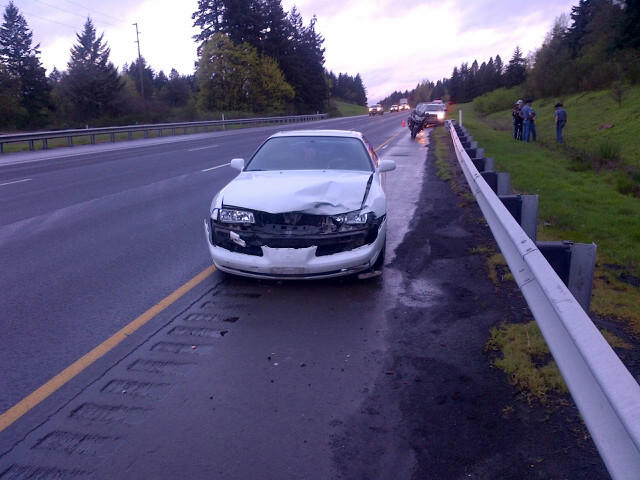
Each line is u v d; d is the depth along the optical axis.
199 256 7.61
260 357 4.68
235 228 5.93
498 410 3.79
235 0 73.81
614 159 18.02
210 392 4.14
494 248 7.65
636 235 8.01
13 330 5.28
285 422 3.74
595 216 9.23
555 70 53.88
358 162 7.42
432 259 7.26
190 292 6.20
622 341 4.62
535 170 14.67
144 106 64.38
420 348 4.77
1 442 3.57
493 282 6.30
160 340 5.02
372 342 4.91
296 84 86.19
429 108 39.25
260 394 4.10
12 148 27.67
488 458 3.32
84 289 6.39
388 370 4.41
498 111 63.56
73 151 25.98
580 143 24.94
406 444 3.48
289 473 3.24
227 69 70.62
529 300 4.20
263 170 7.36
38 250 8.12
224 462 3.34
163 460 3.37
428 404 3.91
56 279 6.77
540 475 3.16
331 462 3.33
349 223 5.87
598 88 42.84
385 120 63.03
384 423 3.71
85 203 11.80
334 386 4.19
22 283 6.64
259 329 5.22
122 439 3.58
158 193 12.88
